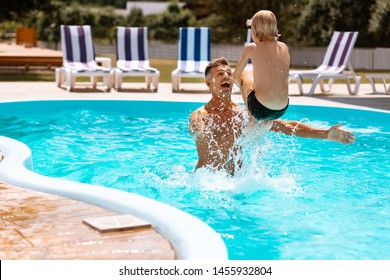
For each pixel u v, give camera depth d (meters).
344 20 39.00
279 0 42.16
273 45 5.39
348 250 4.14
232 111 5.69
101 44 48.72
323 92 15.02
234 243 4.27
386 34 36.28
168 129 9.62
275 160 7.25
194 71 14.48
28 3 30.52
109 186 5.91
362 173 6.68
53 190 4.41
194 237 3.38
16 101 11.09
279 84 5.29
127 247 3.24
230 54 44.12
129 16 59.72
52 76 21.19
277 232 4.51
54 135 8.96
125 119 10.65
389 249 4.17
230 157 5.79
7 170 4.96
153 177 6.24
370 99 13.27
